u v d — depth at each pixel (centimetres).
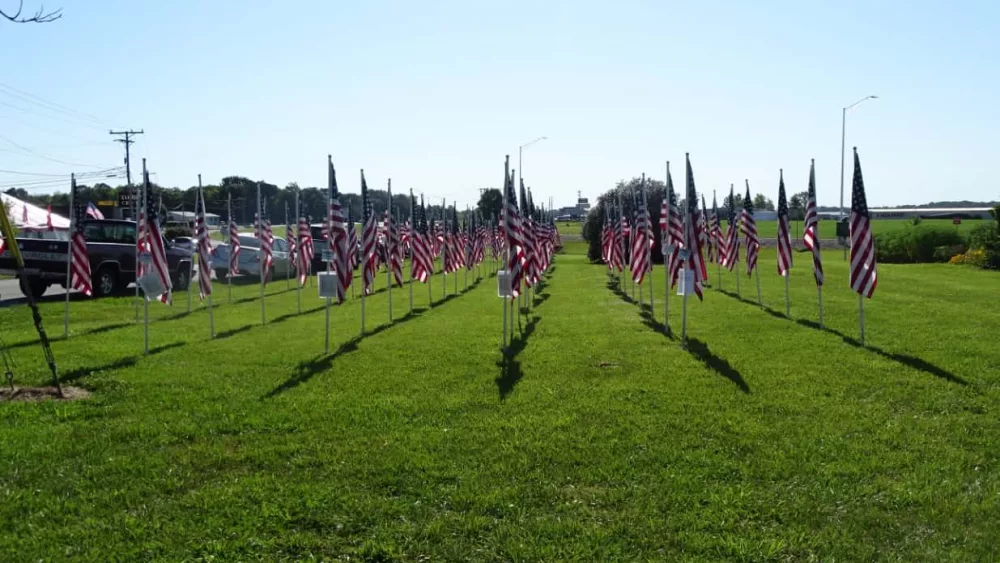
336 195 1630
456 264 2856
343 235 1630
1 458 771
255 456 785
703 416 931
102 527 619
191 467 757
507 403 1000
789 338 1523
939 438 842
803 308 2052
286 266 3353
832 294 2456
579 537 600
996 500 666
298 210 2300
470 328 1731
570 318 1923
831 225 8806
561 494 688
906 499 670
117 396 1030
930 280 3034
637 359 1309
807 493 686
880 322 1741
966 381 1112
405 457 777
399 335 1614
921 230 4578
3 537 602
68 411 945
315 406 977
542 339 1549
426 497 680
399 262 2017
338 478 725
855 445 815
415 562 568
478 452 797
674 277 1683
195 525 625
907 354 1327
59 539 600
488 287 3070
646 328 1709
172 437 848
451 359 1314
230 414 938
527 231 1917
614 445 817
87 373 1171
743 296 2439
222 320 1898
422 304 2352
